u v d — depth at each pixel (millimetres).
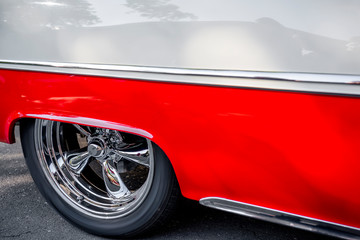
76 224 2227
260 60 1414
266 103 1448
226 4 1437
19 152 3330
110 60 1672
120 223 2090
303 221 1595
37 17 1792
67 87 1802
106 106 1751
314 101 1373
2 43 1895
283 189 1564
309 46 1339
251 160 1562
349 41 1291
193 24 1495
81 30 1706
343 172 1420
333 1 1300
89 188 2268
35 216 2428
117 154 2172
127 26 1613
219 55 1473
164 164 1874
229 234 2207
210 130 1582
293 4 1347
